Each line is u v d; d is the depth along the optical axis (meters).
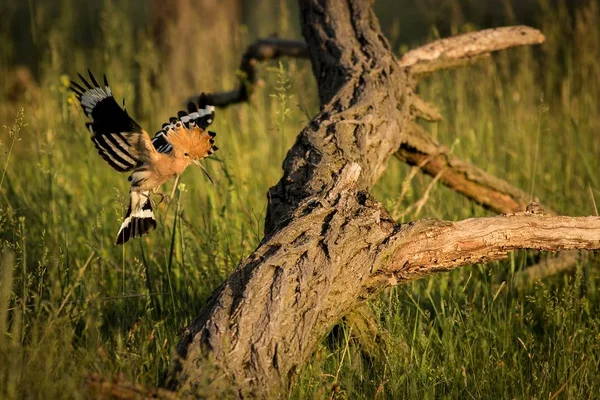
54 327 8.11
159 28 20.72
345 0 12.66
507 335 9.84
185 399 6.62
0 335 7.59
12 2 22.19
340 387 8.20
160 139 8.55
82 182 13.82
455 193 13.86
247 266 7.75
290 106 17.14
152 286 10.34
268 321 7.25
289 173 9.53
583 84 16.56
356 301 8.40
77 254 11.52
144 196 8.33
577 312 10.31
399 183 14.09
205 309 7.49
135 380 7.39
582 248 9.09
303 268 7.71
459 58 13.26
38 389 6.97
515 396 8.66
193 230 11.13
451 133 16.27
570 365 9.01
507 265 11.48
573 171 14.91
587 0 18.75
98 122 7.84
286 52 15.28
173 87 20.45
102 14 18.20
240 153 14.29
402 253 8.39
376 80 11.36
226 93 15.49
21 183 12.88
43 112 15.77
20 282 9.54
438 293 10.86
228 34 21.00
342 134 10.02
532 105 16.86
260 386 6.91
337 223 8.19
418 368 8.79
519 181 14.83
